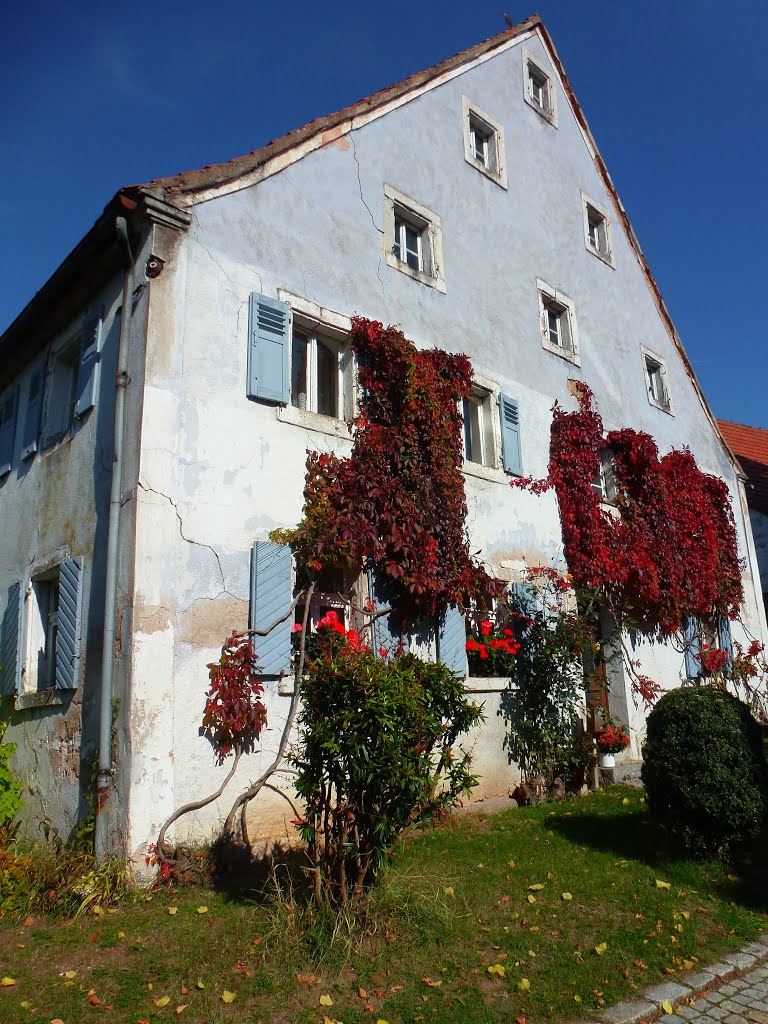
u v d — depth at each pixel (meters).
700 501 13.38
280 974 4.03
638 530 11.64
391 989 3.90
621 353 13.18
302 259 7.81
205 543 6.34
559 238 12.33
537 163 12.25
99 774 5.68
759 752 5.83
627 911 4.98
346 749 4.33
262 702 6.39
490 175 11.05
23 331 8.77
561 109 13.34
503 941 4.48
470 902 5.06
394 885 4.90
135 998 3.87
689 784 5.72
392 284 8.84
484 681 8.56
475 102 11.20
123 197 6.52
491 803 8.24
